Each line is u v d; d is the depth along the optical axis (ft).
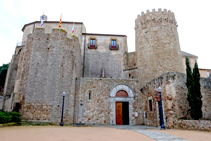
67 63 63.77
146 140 26.00
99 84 68.90
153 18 84.33
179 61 78.48
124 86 69.62
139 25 88.74
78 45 73.41
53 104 55.52
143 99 67.92
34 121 52.26
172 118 48.08
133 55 91.45
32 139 25.13
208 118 55.67
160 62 76.38
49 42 63.10
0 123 44.34
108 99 67.15
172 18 85.25
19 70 72.18
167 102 50.31
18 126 45.85
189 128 42.93
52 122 53.67
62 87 59.72
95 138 27.25
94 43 94.48
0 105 83.25
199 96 48.42
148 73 77.10
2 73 123.24
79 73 79.10
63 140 24.67
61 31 64.95
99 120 64.23
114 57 92.99
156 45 79.41
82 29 93.40
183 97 51.13
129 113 66.23
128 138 27.86
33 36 64.49
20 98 59.00
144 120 65.67
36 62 60.39
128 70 88.74
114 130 41.32
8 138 25.99
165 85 52.29
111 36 97.04
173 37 81.41
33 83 57.93
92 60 90.94
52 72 59.00
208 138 28.76
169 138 28.02
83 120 63.62
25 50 66.18
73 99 64.54
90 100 66.44
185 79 54.19
